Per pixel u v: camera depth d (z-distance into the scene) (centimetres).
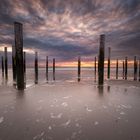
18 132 343
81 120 424
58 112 500
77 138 315
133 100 697
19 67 1005
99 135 329
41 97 757
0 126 378
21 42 1008
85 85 1272
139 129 363
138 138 316
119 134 335
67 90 998
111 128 368
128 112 504
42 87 1148
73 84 1362
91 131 350
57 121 414
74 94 849
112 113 492
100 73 1297
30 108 547
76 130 355
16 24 967
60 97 759
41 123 399
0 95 806
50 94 843
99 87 1155
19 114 475
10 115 466
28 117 447
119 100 697
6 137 318
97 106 582
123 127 375
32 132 343
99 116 460
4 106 575
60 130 355
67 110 524
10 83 1409
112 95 825
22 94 839
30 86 1213
